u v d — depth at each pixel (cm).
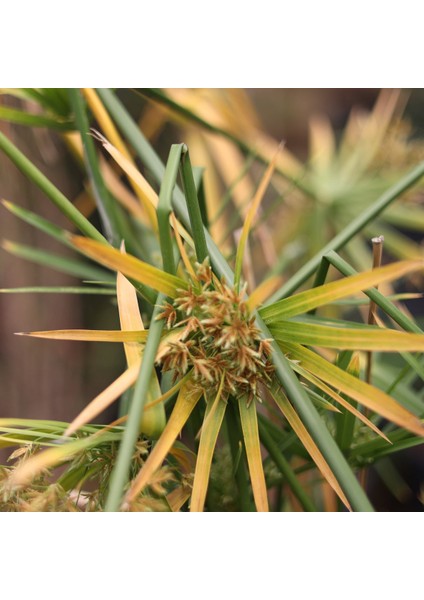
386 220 95
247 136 100
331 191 97
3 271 116
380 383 74
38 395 121
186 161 55
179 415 54
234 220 78
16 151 60
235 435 61
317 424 52
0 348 118
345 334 53
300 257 101
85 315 139
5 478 56
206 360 54
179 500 59
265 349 54
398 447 63
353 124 107
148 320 71
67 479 57
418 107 148
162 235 53
